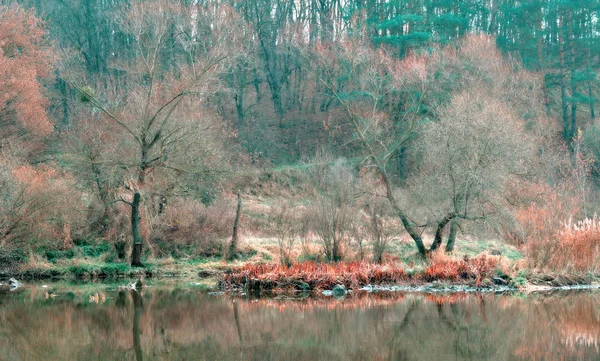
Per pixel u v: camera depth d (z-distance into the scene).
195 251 27.09
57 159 29.72
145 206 25.19
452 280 21.66
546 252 22.59
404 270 22.20
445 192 24.75
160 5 26.66
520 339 14.55
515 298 19.47
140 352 13.75
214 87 36.25
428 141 25.59
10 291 21.11
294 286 21.30
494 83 33.28
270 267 22.33
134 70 28.17
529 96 38.00
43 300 19.42
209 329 15.77
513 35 58.88
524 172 26.14
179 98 27.03
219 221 28.12
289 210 28.25
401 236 27.97
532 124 36.03
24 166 25.59
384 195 26.53
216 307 18.28
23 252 25.06
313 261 23.34
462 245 27.88
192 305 18.64
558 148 37.97
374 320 16.33
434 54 33.69
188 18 32.22
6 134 31.25
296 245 26.92
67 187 25.53
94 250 26.72
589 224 23.03
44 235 25.03
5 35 35.31
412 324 15.88
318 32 43.16
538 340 14.48
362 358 13.02
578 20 56.88
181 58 39.47
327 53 31.77
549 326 15.81
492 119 24.41
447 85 33.84
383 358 13.00
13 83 31.48
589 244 22.75
